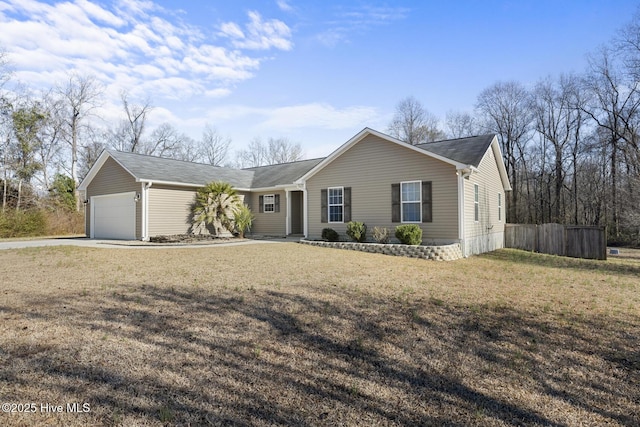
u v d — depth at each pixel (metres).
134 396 2.99
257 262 9.48
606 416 2.84
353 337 4.39
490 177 16.81
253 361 3.71
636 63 22.41
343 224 15.30
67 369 3.39
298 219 19.67
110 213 18.20
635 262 13.98
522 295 6.67
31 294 5.95
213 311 5.18
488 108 32.62
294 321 4.89
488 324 4.93
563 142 29.08
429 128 40.12
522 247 18.55
